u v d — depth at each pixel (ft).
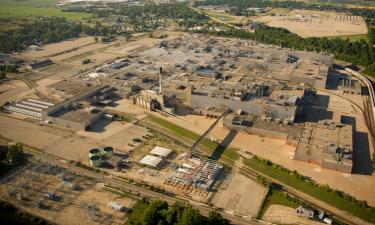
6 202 586.86
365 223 550.36
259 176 652.48
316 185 629.10
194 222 506.48
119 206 572.92
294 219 558.15
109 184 638.12
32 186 631.56
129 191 619.67
